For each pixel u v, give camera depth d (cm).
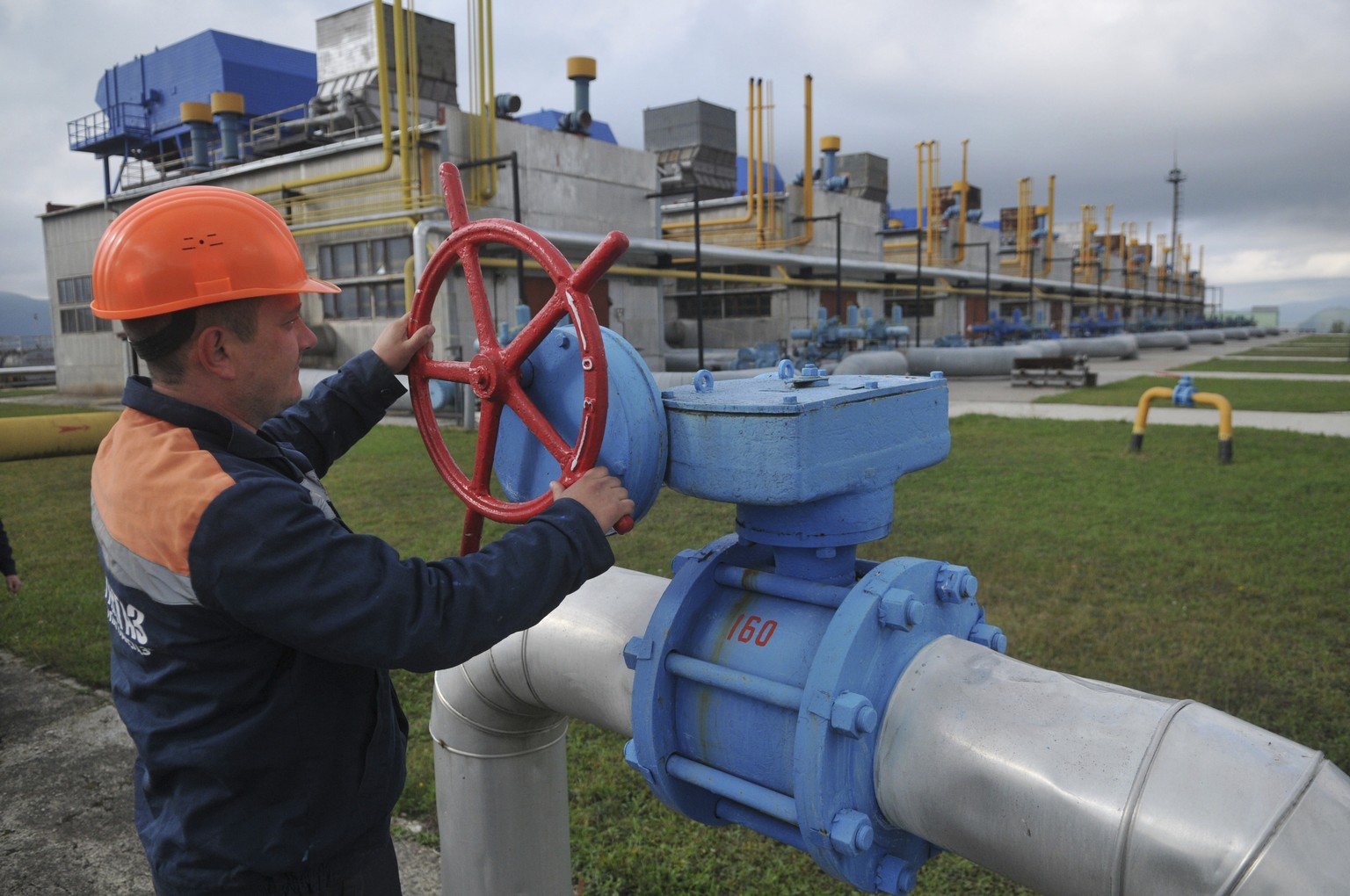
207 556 93
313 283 113
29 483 932
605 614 144
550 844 174
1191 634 399
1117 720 94
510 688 154
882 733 107
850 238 2814
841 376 139
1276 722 315
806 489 103
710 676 117
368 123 1692
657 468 114
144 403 102
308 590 92
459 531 630
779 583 122
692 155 2923
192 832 106
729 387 130
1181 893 83
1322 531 580
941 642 112
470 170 1470
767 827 124
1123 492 721
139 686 105
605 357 103
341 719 110
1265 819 81
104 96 2417
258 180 1741
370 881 120
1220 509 655
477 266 121
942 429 130
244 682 102
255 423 114
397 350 139
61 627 447
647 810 271
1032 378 2006
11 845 265
